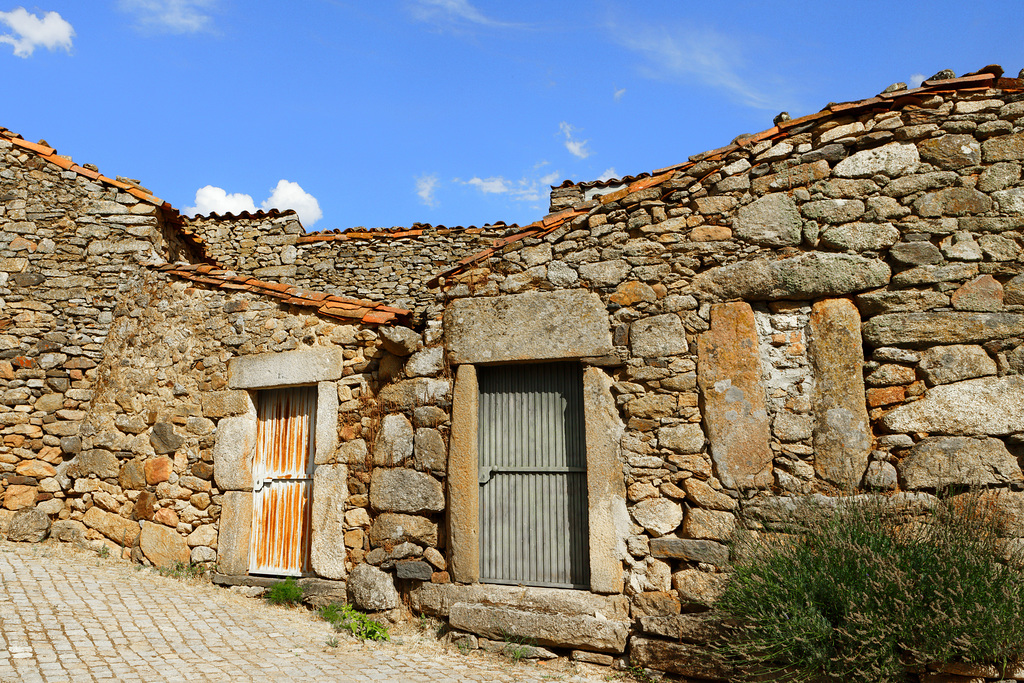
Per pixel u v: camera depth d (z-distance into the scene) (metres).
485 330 5.12
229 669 3.94
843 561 3.83
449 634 4.83
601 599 4.55
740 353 4.50
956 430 4.11
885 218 4.43
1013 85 4.43
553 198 8.98
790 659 3.81
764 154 4.72
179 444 6.14
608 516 4.62
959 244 4.30
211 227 10.36
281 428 5.97
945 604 3.60
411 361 5.38
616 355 4.77
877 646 3.63
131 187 7.69
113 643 4.17
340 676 4.00
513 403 5.14
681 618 4.28
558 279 5.01
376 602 5.12
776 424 4.40
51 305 7.33
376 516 5.31
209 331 6.27
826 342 4.39
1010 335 4.15
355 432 5.53
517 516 5.00
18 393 7.05
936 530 3.86
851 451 4.23
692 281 4.70
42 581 5.25
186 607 5.09
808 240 4.53
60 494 6.79
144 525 6.12
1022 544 3.89
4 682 3.44
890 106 4.56
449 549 5.01
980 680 3.64
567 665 4.49
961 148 4.41
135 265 7.50
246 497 5.86
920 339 4.24
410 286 9.78
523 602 4.72
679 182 4.82
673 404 4.60
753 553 4.08
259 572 5.79
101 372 6.90
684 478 4.50
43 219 7.53
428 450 5.16
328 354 5.72
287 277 10.03
